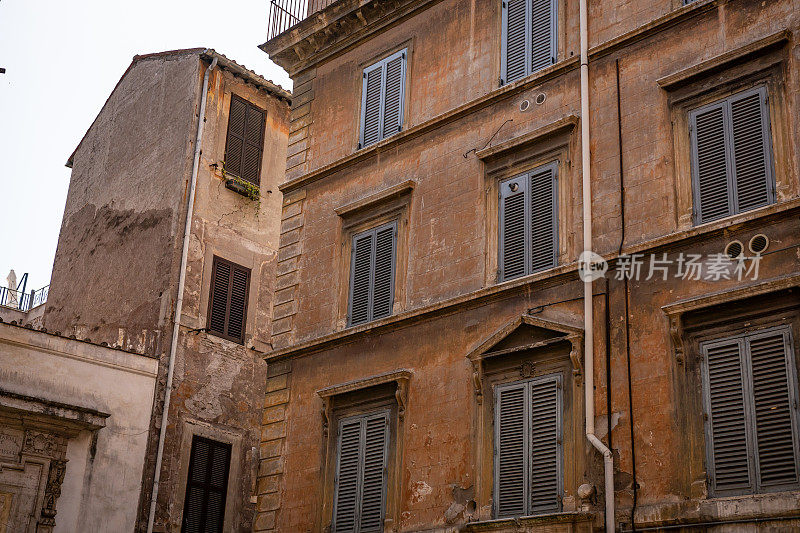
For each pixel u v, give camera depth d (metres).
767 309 14.09
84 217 29.84
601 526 14.55
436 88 20.09
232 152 27.61
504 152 18.19
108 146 30.02
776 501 13.01
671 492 14.09
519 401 16.36
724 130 15.51
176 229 25.67
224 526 24.42
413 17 21.12
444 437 17.08
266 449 19.88
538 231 17.31
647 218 15.81
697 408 14.33
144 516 22.45
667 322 14.97
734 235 14.69
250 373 26.23
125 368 22.19
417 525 16.88
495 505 16.05
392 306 19.02
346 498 18.12
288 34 22.95
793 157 14.58
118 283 26.91
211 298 25.91
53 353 21.05
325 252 20.66
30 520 19.67
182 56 28.17
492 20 19.59
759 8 15.56
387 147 20.27
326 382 19.36
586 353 15.52
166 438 23.73
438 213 18.86
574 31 18.17
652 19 16.98
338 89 22.14
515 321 16.58
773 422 13.59
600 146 16.81
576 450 15.37
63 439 20.61
